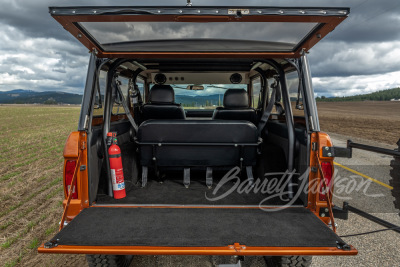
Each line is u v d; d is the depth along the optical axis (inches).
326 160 104.0
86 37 93.1
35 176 307.0
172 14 78.0
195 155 130.5
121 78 165.2
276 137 152.5
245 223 93.9
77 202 101.3
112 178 119.4
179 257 138.0
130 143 151.5
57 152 477.7
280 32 94.7
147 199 121.2
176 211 103.5
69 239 81.6
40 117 1772.9
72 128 987.9
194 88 233.1
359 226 170.4
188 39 105.8
